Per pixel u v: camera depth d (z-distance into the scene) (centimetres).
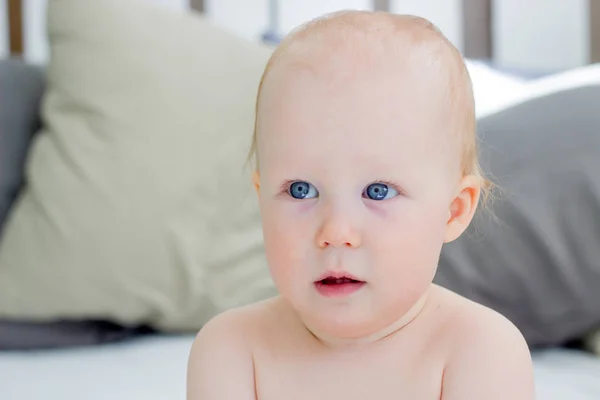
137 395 90
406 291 52
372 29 54
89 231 116
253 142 64
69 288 113
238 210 122
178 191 119
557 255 99
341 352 55
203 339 59
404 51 53
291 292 53
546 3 198
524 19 198
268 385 56
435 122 53
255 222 123
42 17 185
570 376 92
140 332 123
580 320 100
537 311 100
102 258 115
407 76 52
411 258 52
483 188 68
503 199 102
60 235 115
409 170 51
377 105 51
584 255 98
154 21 132
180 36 131
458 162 55
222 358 58
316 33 55
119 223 116
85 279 114
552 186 102
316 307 52
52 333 115
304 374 56
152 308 116
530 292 100
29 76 146
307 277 52
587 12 195
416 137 52
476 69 144
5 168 134
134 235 116
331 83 51
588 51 195
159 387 94
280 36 165
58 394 91
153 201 118
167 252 117
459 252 102
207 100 126
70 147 122
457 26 197
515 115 111
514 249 100
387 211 51
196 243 118
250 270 120
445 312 56
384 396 54
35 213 119
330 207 51
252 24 191
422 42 54
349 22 55
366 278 51
